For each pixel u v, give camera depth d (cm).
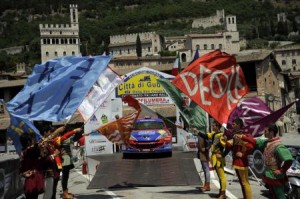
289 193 980
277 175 754
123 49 17075
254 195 1088
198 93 996
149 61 10356
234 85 1010
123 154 2106
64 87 1095
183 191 1165
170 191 1171
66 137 1004
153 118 2203
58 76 1118
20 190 1133
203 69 1001
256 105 1327
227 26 17712
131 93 2847
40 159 836
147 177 1455
